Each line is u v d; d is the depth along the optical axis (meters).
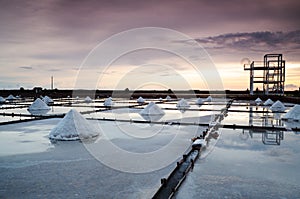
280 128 7.60
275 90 22.98
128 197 3.08
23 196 3.12
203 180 3.62
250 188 3.35
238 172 3.95
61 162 4.45
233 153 5.05
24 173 3.91
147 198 3.05
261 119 10.26
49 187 3.39
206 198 3.06
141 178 3.71
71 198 3.06
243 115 11.70
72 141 6.14
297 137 6.61
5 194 3.18
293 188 3.36
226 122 9.36
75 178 3.71
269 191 3.26
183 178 3.63
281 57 21.64
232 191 3.26
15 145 5.71
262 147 5.54
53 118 10.39
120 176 3.79
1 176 3.79
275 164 4.35
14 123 9.01
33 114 11.78
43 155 4.91
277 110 13.64
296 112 9.96
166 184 3.42
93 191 3.26
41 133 7.15
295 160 4.57
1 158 4.70
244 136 6.72
